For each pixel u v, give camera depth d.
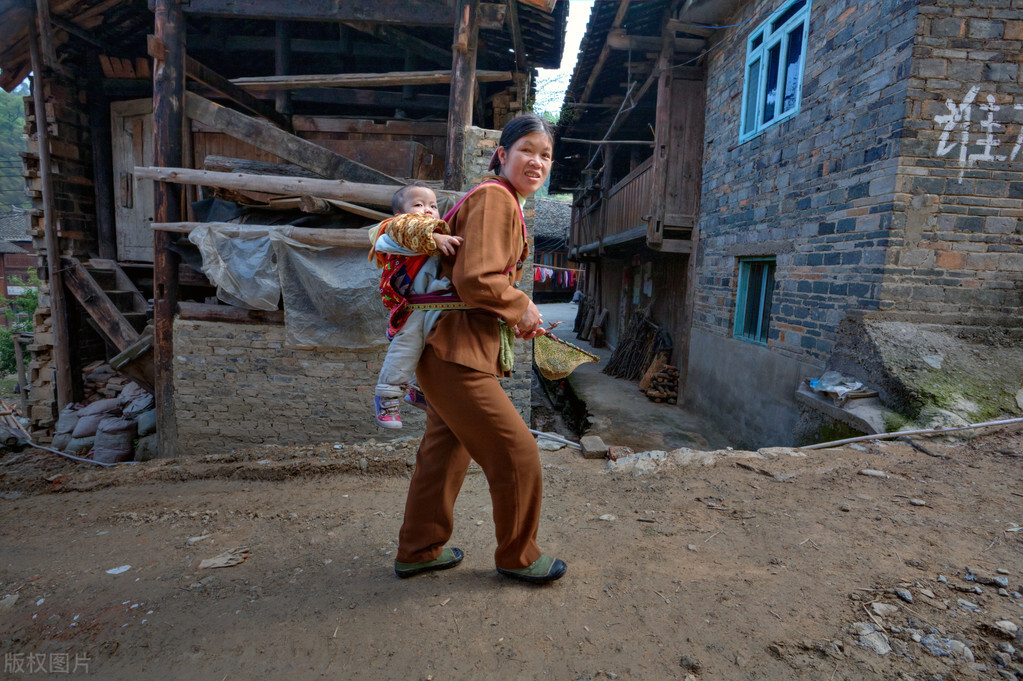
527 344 5.86
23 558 2.58
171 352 5.95
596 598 1.95
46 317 7.99
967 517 2.62
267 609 1.97
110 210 8.52
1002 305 4.95
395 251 1.75
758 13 7.45
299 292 5.57
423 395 2.07
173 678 1.63
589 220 16.42
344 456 3.88
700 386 9.16
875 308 5.04
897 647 1.66
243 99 6.61
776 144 6.90
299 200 5.56
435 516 2.09
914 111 4.78
